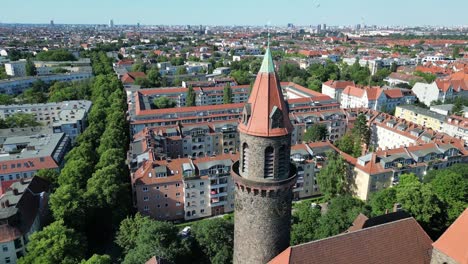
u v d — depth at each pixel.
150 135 131.00
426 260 50.47
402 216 66.88
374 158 110.44
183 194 102.06
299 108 168.38
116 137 134.50
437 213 85.94
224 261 75.38
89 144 131.50
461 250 44.44
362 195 110.75
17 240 77.31
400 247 49.50
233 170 46.16
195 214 104.25
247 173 44.25
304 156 114.12
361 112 170.12
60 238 72.00
